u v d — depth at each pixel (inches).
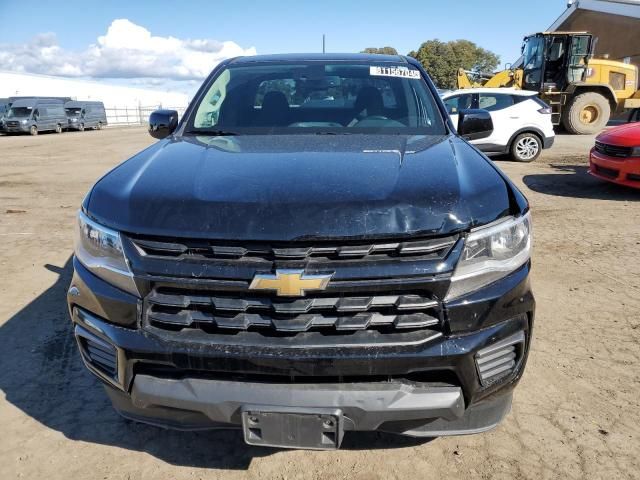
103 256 80.7
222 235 73.9
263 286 72.7
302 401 74.1
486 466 94.6
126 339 77.8
